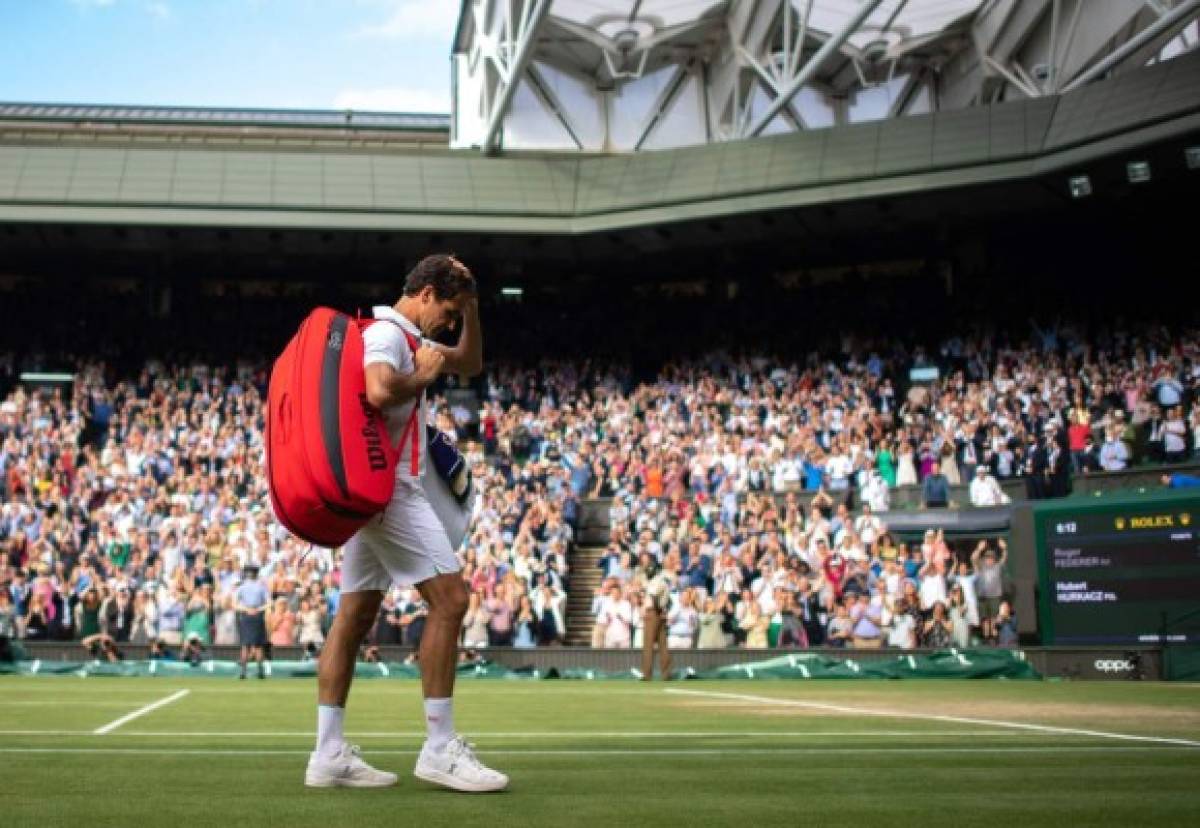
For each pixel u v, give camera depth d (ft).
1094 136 90.33
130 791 13.52
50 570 76.48
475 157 108.68
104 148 104.88
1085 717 29.91
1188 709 33.91
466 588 14.15
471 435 110.32
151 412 102.12
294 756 17.94
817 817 11.62
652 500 88.17
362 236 111.24
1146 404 84.33
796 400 100.53
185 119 128.16
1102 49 103.40
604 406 106.42
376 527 13.83
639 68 123.34
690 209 104.73
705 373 110.73
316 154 106.52
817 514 78.48
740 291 125.90
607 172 108.68
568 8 115.14
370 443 13.21
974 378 99.19
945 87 126.21
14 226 105.81
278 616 71.61
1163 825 11.23
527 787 13.91
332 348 13.39
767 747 19.95
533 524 84.79
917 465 88.33
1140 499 65.77
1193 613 63.87
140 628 73.51
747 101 115.96
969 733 23.70
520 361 118.01
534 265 124.06
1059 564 67.67
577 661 71.82
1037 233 112.78
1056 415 87.97
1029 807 12.39
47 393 108.37
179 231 108.27
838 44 91.45
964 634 69.72
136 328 118.21
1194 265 105.50
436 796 13.09
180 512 83.76
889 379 102.01
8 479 89.51
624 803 12.52
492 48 113.09
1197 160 88.12
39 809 11.98
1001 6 109.50
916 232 113.70
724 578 73.87
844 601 71.20
